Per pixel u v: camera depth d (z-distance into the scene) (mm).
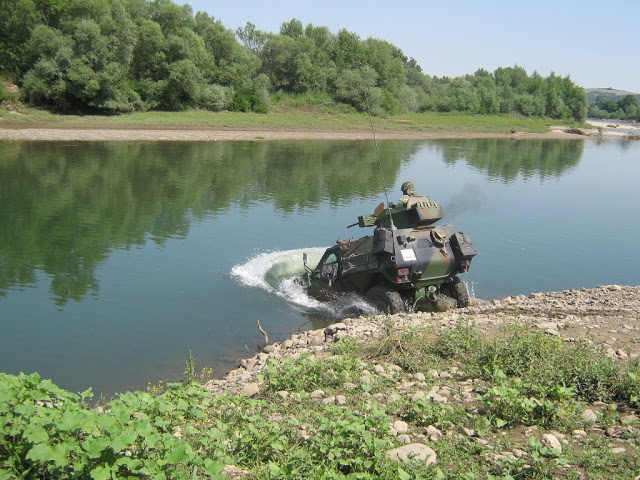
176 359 11164
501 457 6203
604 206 29688
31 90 57531
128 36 62312
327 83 87875
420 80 136875
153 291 15102
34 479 5129
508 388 7574
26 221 22031
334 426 6270
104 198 26719
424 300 14086
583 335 10305
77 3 61312
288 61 86375
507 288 16203
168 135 55438
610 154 61000
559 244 21438
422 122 84875
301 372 8672
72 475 5008
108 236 20469
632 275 17656
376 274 14039
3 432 5328
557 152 61062
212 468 5164
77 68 57438
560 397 7539
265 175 35344
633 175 42562
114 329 12555
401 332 10258
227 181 32688
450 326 11016
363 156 47438
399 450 6195
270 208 26172
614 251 20625
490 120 96125
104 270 16766
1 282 15469
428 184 35031
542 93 119125
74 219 22688
